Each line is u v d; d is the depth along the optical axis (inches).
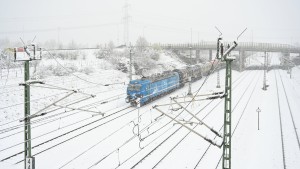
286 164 839.1
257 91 2090.3
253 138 1058.7
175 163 808.9
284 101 1764.3
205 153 889.5
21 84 549.6
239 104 1626.5
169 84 1817.2
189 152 894.4
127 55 2468.0
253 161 858.1
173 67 2709.2
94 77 1907.0
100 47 2861.7
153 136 1013.2
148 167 768.9
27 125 564.4
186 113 1369.3
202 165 805.9
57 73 1772.9
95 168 756.6
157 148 908.0
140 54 2438.5
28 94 572.4
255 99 1801.2
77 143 939.3
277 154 913.5
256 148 962.1
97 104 1470.2
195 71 2317.9
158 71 2417.6
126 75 2172.7
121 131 1061.1
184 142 978.7
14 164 769.6
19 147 894.4
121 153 856.3
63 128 1083.3
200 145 956.0
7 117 1160.2
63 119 1204.5
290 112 1481.3
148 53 2600.9
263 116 1379.2
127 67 2269.9
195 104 1551.4
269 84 2425.0
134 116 1269.7
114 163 787.4
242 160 860.0
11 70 1788.9
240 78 2728.8
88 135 1017.5
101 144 932.0
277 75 3068.4
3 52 1990.7
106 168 757.3
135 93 1446.9
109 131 1060.5
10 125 1098.1
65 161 800.9
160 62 2662.4
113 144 932.6
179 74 2026.3
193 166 790.5
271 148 964.6
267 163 846.5
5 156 821.2
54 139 965.8
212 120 1277.1
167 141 977.5
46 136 992.2
